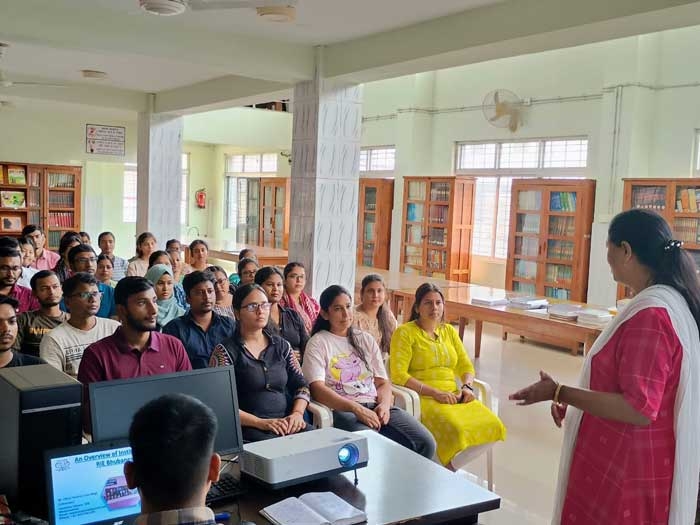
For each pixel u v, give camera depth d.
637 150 7.17
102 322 3.34
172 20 4.54
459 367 3.82
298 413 2.93
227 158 13.60
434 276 9.30
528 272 8.07
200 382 1.98
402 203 9.79
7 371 1.76
